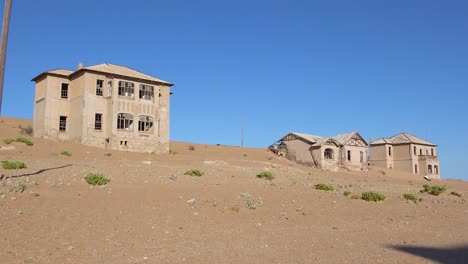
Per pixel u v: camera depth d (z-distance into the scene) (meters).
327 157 68.00
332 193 23.86
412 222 17.20
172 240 11.59
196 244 11.31
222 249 10.91
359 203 21.20
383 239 13.32
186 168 29.72
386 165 77.69
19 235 10.60
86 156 35.12
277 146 75.62
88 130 44.47
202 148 74.81
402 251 11.61
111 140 44.78
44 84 47.25
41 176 19.66
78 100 45.66
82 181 19.08
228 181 23.89
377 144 79.44
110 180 20.30
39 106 48.06
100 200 15.23
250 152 74.88
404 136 78.75
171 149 65.56
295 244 11.92
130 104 46.59
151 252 10.23
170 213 14.70
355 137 70.31
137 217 13.73
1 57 15.62
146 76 49.62
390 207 21.02
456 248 12.26
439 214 19.94
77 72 45.88
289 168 45.16
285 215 16.45
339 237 13.28
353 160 69.31
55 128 46.56
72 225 12.03
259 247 11.33
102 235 11.48
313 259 10.32
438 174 77.56
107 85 46.06
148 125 48.09
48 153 33.88
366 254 11.06
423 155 76.69
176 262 9.47
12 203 13.30
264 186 23.06
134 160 36.03
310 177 37.38
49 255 9.43
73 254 9.65
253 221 15.03
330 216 17.22
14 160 26.00
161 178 22.45
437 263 10.29
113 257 9.62
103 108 45.75
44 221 12.00
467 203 26.42
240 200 18.03
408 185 45.47
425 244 12.74
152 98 48.66
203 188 19.97
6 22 15.84
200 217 14.69
